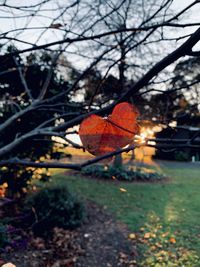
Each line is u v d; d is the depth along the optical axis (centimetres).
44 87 197
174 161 2009
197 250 596
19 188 691
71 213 691
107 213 830
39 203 663
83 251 591
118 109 42
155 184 1248
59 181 1164
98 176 1277
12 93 573
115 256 586
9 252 522
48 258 547
